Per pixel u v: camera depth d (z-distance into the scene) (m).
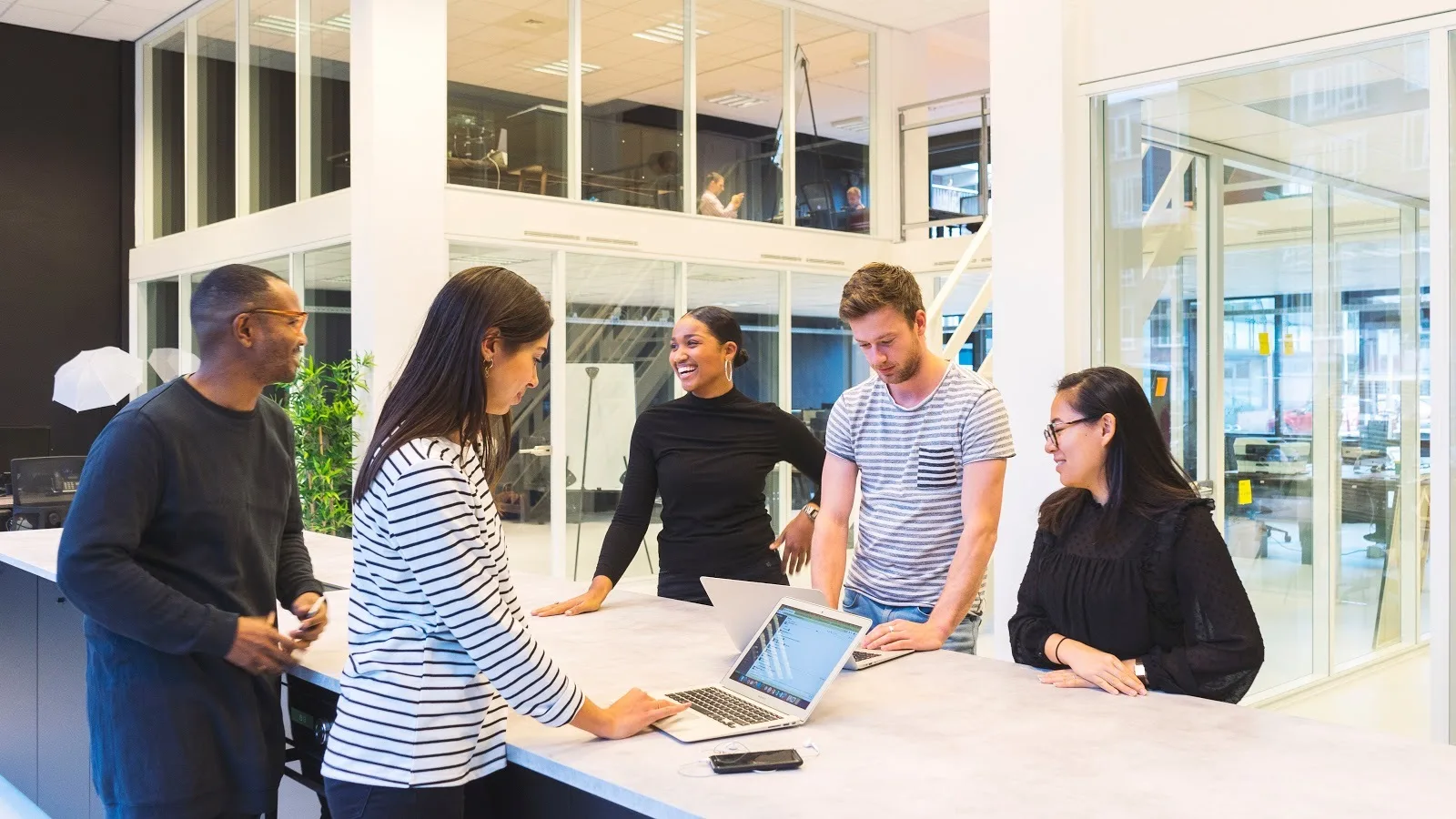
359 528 1.70
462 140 7.59
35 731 3.61
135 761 2.08
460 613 1.62
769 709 1.89
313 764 2.36
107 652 2.11
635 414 8.41
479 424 1.69
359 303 7.19
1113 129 4.32
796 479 9.30
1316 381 4.01
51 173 9.73
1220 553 2.05
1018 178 4.47
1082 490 2.27
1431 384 3.57
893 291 2.60
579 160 8.18
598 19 8.33
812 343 9.62
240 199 8.88
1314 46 3.74
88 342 9.94
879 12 9.73
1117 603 2.12
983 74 11.77
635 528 3.20
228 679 2.17
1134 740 1.73
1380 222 3.70
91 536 1.98
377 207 7.05
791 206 9.50
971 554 2.55
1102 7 4.28
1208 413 4.31
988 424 2.62
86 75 9.91
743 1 9.20
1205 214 4.16
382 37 7.05
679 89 8.84
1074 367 4.35
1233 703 2.04
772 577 3.25
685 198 8.86
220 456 2.19
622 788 1.55
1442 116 3.47
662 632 2.57
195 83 9.40
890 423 2.77
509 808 1.91
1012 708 1.92
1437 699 3.55
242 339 2.17
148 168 10.09
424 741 1.65
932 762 1.63
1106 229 4.34
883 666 2.23
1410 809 1.42
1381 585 3.95
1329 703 4.06
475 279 1.70
